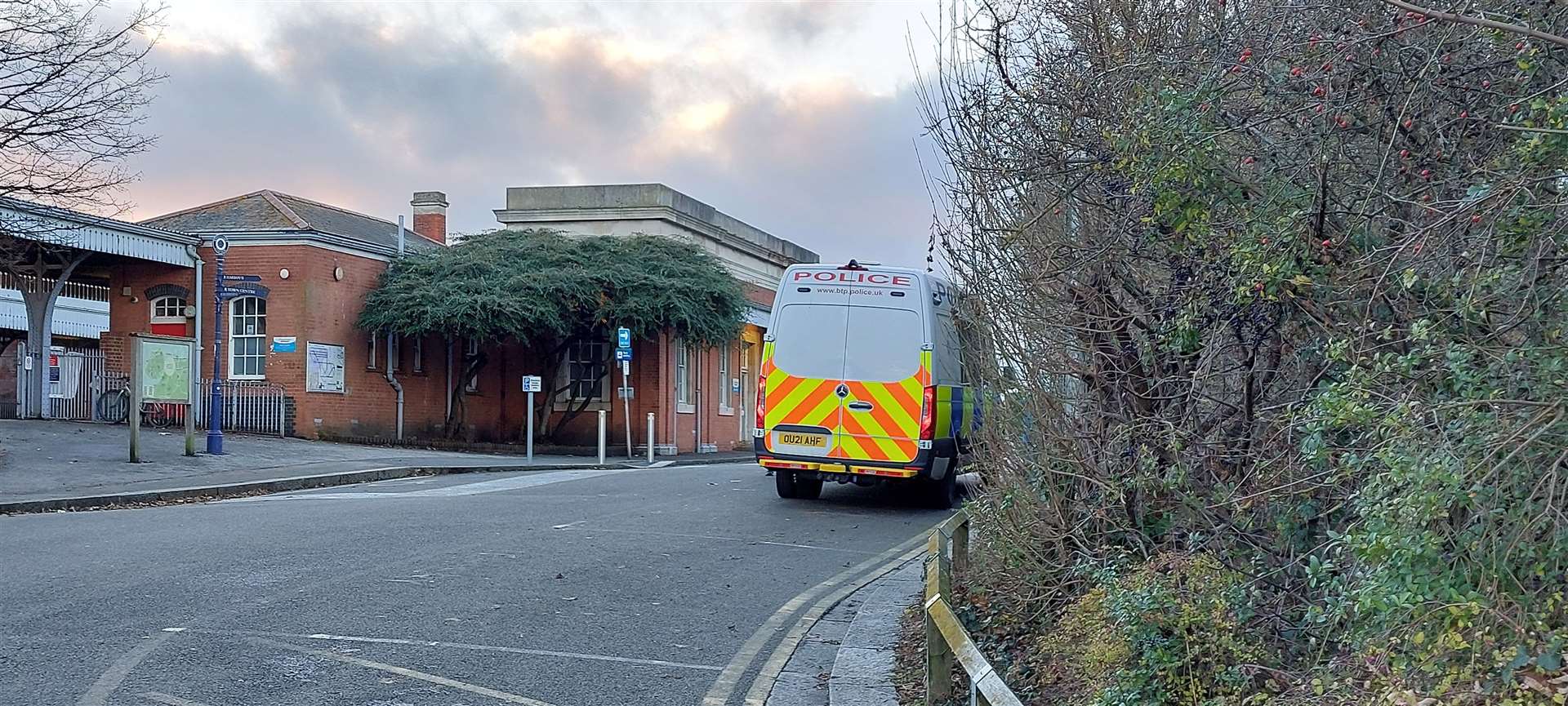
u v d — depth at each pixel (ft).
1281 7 17.95
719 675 23.59
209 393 86.43
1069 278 21.57
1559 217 12.90
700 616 28.84
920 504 52.90
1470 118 15.79
